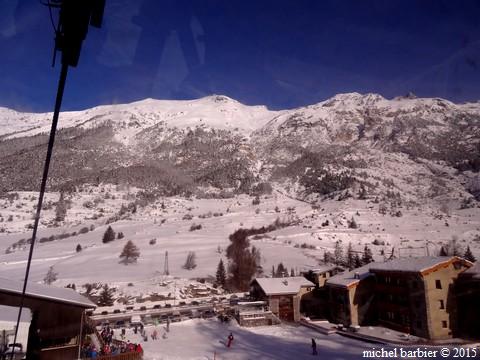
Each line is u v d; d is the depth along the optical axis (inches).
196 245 4493.1
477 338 1320.1
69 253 3747.5
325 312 2030.0
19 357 606.5
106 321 1931.6
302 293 2073.1
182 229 4877.0
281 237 5196.9
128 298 2603.3
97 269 3432.6
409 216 6368.1
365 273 1859.0
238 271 3277.6
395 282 1644.9
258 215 6063.0
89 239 4156.0
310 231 5620.1
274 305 1953.7
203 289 2997.0
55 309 794.2
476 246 3983.8
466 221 5413.4
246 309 1937.7
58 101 107.1
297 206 7406.5
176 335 1562.5
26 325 739.4
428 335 1405.0
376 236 5295.3
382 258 4079.7
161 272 3489.2
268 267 3860.7
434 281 1477.6
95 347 1008.9
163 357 1152.8
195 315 2042.3
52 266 3339.1
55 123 117.6
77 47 99.8
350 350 1198.3
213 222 5305.1
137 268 3590.1
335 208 7421.3
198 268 3737.7
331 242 5147.6
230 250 4008.4
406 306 1553.9
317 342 1380.4
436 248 4160.9
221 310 2064.5
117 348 1090.1
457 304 1459.2
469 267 1509.6
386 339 1363.2
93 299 2500.0
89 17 99.0
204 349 1270.9
